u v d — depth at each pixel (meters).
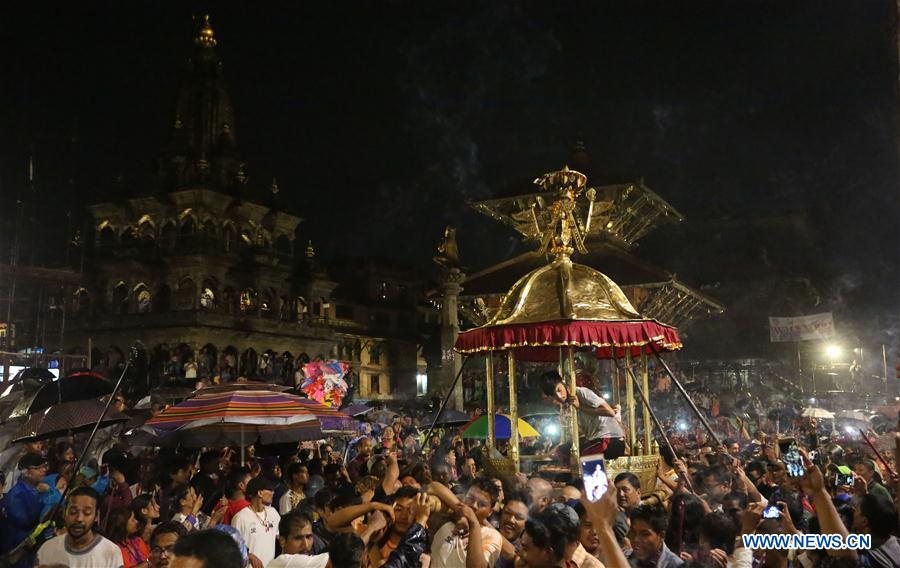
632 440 12.85
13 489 8.60
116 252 63.81
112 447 14.81
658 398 36.72
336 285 74.00
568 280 12.00
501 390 40.00
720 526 5.99
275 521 8.95
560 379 11.26
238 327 62.31
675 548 6.64
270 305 67.56
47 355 28.06
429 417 30.67
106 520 8.27
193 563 3.74
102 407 11.94
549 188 12.91
